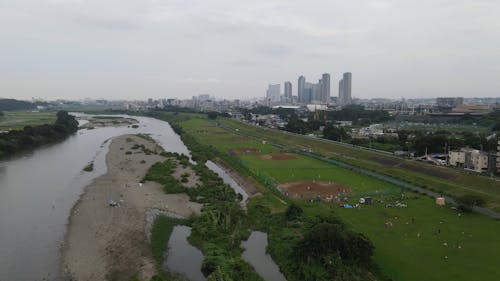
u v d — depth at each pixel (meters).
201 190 105.31
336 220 75.25
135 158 154.00
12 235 72.81
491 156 123.31
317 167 145.50
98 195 99.50
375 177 127.19
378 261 60.88
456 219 83.06
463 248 66.69
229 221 79.69
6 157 159.25
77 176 123.25
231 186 117.88
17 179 118.31
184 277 57.97
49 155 166.00
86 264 61.12
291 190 108.25
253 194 105.94
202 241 71.31
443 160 144.38
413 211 88.94
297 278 56.69
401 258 62.16
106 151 174.88
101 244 68.88
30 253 64.94
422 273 56.88
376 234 73.19
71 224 78.75
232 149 189.38
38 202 94.06
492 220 82.50
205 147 187.00
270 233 74.75
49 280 56.09
